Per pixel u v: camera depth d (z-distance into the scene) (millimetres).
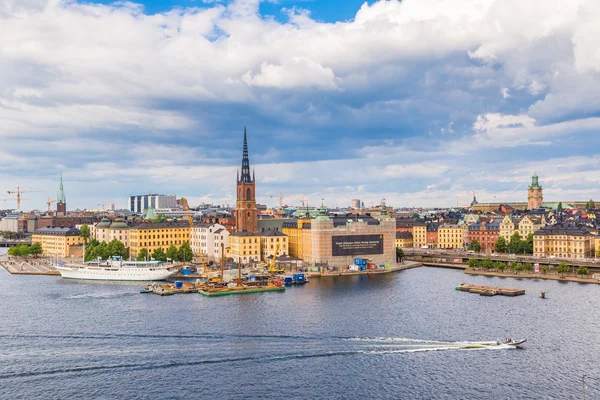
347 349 162625
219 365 149375
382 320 195375
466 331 181000
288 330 182000
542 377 141750
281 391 133625
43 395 130750
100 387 135000
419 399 129625
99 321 193625
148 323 190750
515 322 192000
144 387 135250
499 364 150625
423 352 160125
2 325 188125
